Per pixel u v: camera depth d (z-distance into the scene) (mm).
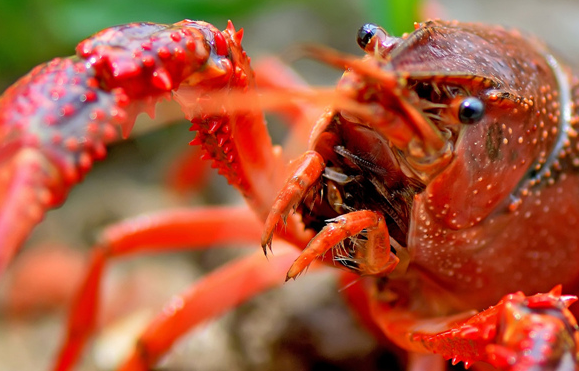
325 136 141
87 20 259
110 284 216
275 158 145
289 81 207
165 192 253
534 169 146
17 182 121
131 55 129
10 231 119
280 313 189
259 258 178
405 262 146
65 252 232
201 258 227
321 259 147
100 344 199
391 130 135
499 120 139
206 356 186
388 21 194
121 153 270
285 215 135
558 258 150
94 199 250
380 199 143
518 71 144
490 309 135
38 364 200
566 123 149
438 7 252
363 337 186
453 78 135
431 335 144
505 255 148
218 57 134
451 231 144
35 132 124
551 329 127
